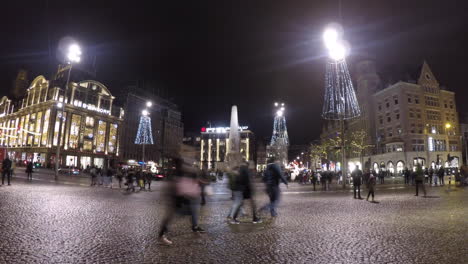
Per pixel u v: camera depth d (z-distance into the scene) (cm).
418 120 6769
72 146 8200
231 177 941
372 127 7675
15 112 9344
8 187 1995
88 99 8756
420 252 598
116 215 1031
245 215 1073
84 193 1862
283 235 748
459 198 1697
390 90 7112
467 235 747
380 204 1423
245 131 13838
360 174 1752
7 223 831
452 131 7131
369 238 716
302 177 3881
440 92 7194
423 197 1775
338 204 1427
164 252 590
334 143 6850
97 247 619
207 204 1447
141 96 10794
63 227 803
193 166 727
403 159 6550
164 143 11769
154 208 1236
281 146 4694
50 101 8006
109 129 9275
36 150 8025
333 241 686
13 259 530
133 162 8962
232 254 581
